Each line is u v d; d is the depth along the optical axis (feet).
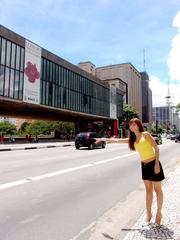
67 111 194.29
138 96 595.47
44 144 133.39
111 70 525.34
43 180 32.37
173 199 22.41
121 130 299.79
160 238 14.19
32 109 180.45
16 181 31.27
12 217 18.66
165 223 16.49
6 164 47.91
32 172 38.37
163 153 84.99
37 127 374.84
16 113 209.77
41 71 163.94
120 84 413.80
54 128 349.00
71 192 26.61
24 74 148.05
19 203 22.12
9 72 138.10
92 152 81.87
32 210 20.31
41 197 24.25
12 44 140.87
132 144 17.07
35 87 156.87
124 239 14.28
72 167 44.80
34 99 155.43
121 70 517.14
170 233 14.88
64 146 124.98
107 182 32.76
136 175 38.73
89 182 32.22
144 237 14.39
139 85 613.52
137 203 23.06
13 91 140.26
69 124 346.54
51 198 24.02
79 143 97.71
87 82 227.61
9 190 26.66
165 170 43.62
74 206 21.76
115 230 16.44
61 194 25.62
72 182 31.81
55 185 29.68
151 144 16.29
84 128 289.74
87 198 24.50
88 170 42.06
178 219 17.19
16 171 39.17
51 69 175.42
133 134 17.02
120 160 59.16
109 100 272.51
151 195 16.74
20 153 76.18
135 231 15.46
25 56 149.48
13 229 16.47
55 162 51.90
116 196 25.66
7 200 22.98
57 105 181.16
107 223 17.78
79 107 212.23
